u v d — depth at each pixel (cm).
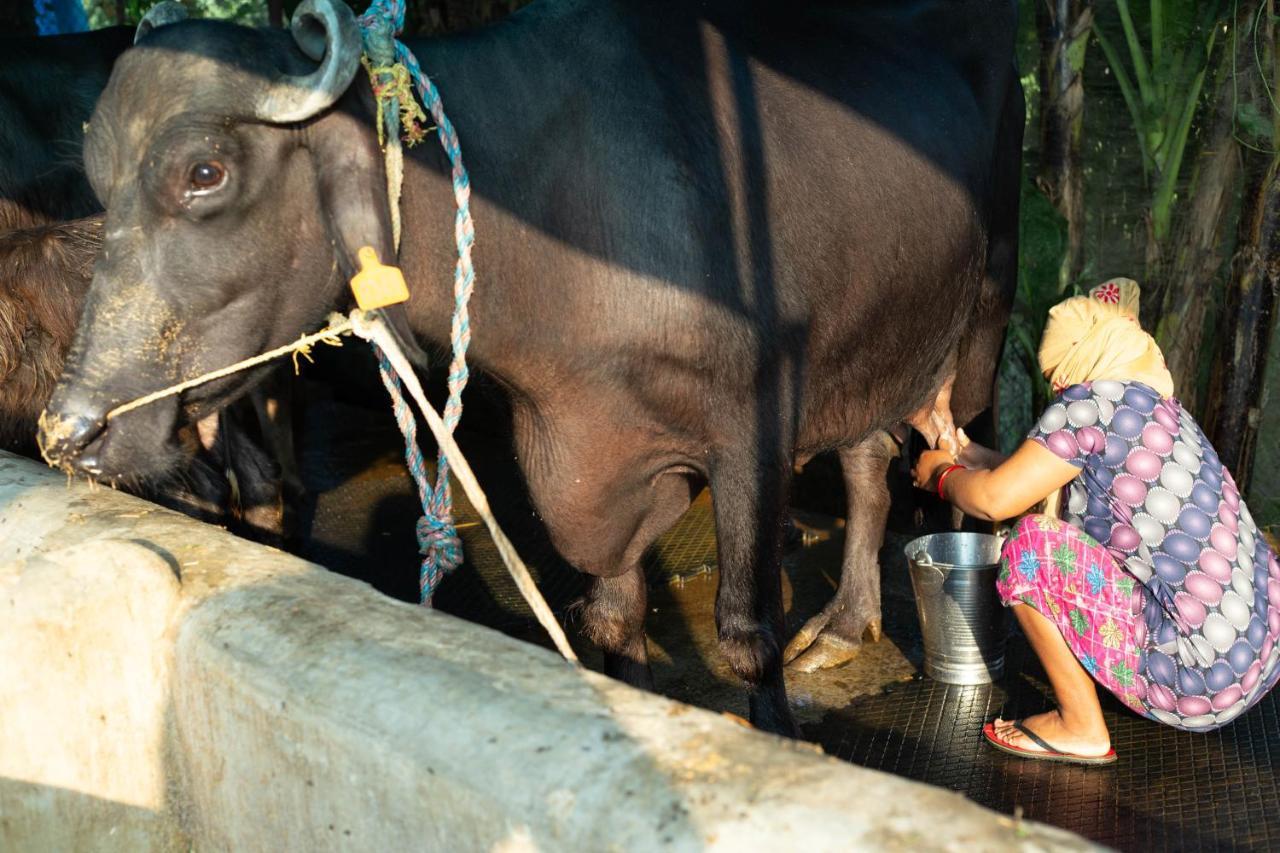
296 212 252
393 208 255
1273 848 283
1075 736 321
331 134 248
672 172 286
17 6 673
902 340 353
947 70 376
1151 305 484
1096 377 299
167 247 243
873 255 329
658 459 302
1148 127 470
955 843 136
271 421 480
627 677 343
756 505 299
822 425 340
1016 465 302
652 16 304
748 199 298
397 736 175
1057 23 477
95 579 217
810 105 322
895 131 340
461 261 262
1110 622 304
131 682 222
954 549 393
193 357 249
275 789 199
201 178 240
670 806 149
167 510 265
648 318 282
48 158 434
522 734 167
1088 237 505
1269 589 299
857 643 391
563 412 292
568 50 288
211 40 244
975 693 367
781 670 304
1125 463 294
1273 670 302
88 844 227
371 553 495
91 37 463
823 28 347
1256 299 456
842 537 494
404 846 179
